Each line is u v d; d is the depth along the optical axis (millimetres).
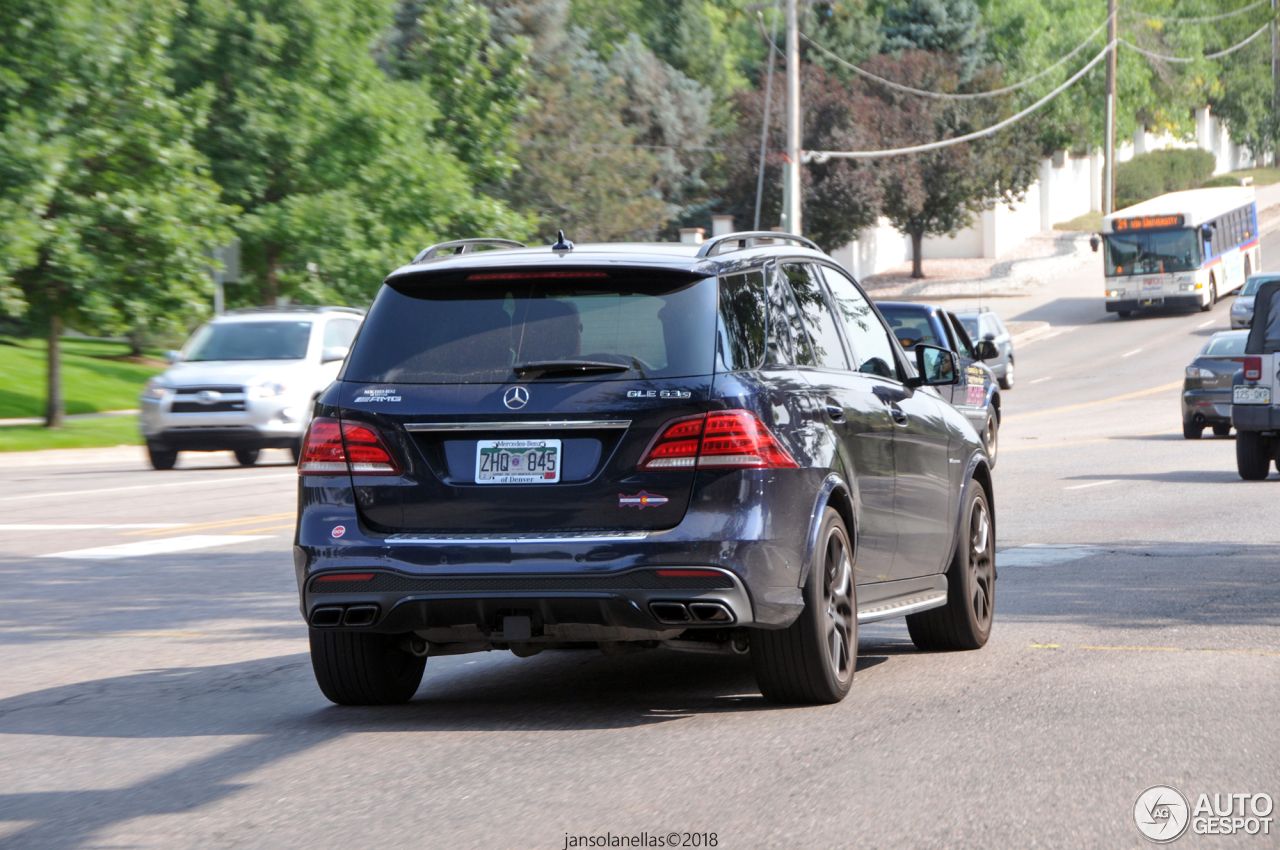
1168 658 25375
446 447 20562
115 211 95062
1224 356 83875
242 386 73375
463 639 21391
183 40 116375
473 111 136375
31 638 29609
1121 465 69188
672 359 20297
